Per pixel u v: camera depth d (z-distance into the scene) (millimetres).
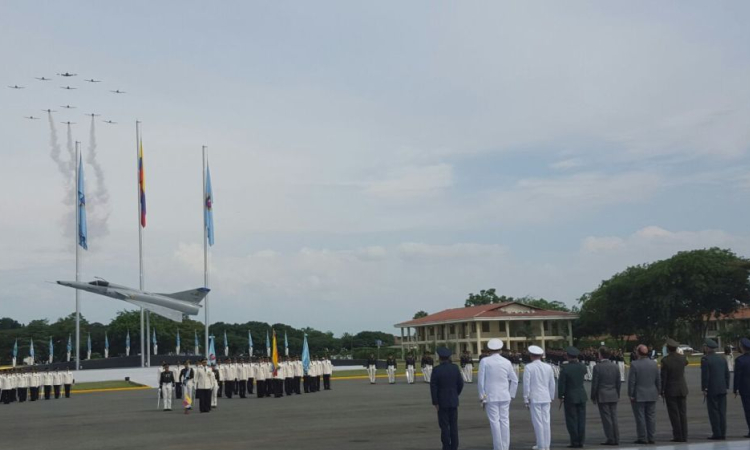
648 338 96688
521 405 30062
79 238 71125
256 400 39594
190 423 26453
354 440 19391
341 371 80875
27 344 137375
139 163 73000
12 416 33688
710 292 86125
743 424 21172
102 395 51969
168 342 136625
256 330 148000
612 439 17203
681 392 17609
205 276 70938
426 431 21484
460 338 102000
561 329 101500
